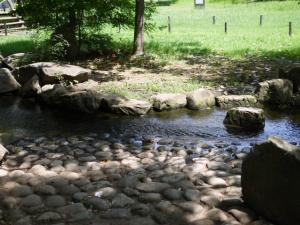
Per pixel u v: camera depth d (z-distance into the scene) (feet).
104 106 18.03
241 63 26.14
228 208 9.43
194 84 21.31
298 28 41.27
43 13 27.32
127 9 29.40
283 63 25.55
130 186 10.54
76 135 15.17
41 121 17.02
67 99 18.34
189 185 10.55
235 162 12.19
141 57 28.14
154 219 9.10
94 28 30.04
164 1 81.82
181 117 17.17
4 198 10.06
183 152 13.10
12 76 21.65
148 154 12.94
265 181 8.87
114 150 13.48
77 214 9.27
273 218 8.79
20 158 12.90
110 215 9.25
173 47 32.12
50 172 11.52
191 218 9.09
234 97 18.38
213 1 75.05
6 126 16.42
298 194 8.25
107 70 25.09
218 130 15.61
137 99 18.89
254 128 15.72
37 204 9.76
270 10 58.90
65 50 27.66
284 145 8.60
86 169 11.77
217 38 36.83
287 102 18.31
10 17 48.34
